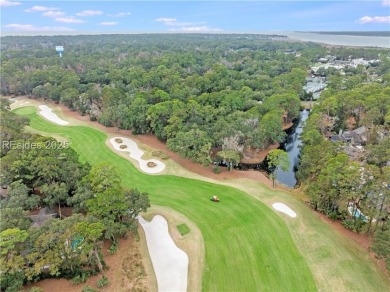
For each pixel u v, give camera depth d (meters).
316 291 29.14
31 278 27.52
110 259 32.81
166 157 59.03
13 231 26.81
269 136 66.50
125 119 70.56
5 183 40.12
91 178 37.44
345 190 37.19
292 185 52.59
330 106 74.50
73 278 29.58
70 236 28.06
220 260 32.91
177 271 31.50
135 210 35.06
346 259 33.12
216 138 58.59
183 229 37.88
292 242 35.69
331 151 47.62
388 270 29.75
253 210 41.81
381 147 53.69
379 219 36.59
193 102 71.19
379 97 73.31
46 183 39.75
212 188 48.22
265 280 30.34
